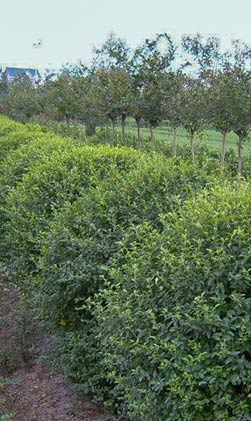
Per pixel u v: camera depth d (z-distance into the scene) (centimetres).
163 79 1017
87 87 1488
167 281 265
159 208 390
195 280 249
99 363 354
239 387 235
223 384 229
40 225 496
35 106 2047
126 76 1083
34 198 533
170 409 251
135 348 263
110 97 1144
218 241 256
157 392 254
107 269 328
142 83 1052
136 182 434
